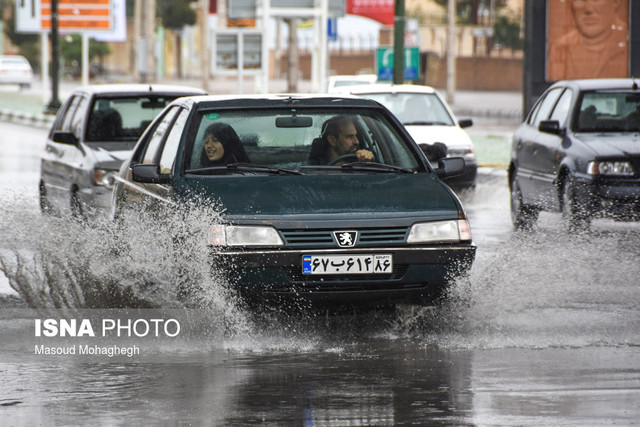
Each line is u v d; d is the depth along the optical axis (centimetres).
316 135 2297
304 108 2325
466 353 1909
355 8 15212
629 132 3556
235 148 2241
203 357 1883
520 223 3762
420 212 2052
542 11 6756
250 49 7950
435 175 2245
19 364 1834
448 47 14550
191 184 2114
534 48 6781
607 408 1535
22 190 4453
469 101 15175
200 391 1648
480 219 4044
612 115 3588
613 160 3303
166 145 2344
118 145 3544
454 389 1655
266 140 2269
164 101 3706
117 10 15625
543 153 3625
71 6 12025
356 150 2291
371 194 2089
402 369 1789
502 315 2216
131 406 1563
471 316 2178
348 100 2364
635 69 6725
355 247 1995
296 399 1598
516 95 17812
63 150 3694
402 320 2152
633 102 3616
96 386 1684
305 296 1980
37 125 10519
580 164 3350
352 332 2078
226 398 1606
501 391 1639
